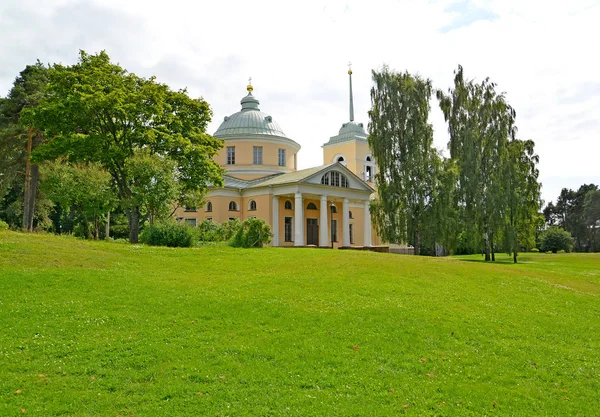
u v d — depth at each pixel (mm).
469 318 14859
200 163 36344
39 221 50781
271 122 59250
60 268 17938
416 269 23156
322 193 49406
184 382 9094
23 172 44438
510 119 48625
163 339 11305
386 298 16531
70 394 8406
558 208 114312
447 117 49656
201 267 22000
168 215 40406
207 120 40188
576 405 9109
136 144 35031
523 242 49656
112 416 7781
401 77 45156
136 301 14406
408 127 43562
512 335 13609
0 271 16375
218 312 13805
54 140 32844
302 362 10344
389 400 8797
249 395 8688
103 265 19859
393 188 43094
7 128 39344
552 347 12797
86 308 13320
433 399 8969
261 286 17688
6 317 12117
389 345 11734
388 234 43656
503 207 45562
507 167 46250
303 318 13555
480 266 27234
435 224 41250
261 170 55312
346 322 13406
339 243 54812
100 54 35500
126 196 34906
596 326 15828
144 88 34094
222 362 10102
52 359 9836
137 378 9203
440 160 42406
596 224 100125
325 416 8031
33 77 41781
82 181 34719
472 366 10844
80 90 31375
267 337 11844
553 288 22688
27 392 8422
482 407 8773
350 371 10016
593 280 29688
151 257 23422
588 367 11359
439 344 12164
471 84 49156
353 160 64625
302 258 26203
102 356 10117
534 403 9055
